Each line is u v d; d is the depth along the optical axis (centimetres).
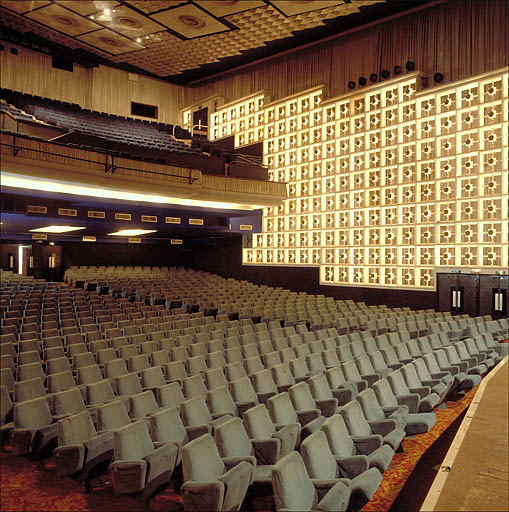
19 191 1334
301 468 396
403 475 522
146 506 456
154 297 1752
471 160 1547
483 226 1520
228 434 474
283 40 2033
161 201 1691
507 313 1473
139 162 1479
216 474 425
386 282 1764
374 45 1861
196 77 2572
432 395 673
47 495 470
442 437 635
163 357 854
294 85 2134
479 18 1582
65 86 2366
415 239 1667
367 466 449
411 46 1748
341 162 1903
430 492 384
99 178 1390
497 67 1535
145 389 701
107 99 2470
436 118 1611
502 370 810
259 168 1936
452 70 1639
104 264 2705
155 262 2867
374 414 594
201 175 1655
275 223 2169
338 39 1980
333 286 1930
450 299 1594
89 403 625
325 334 1135
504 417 557
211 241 2702
